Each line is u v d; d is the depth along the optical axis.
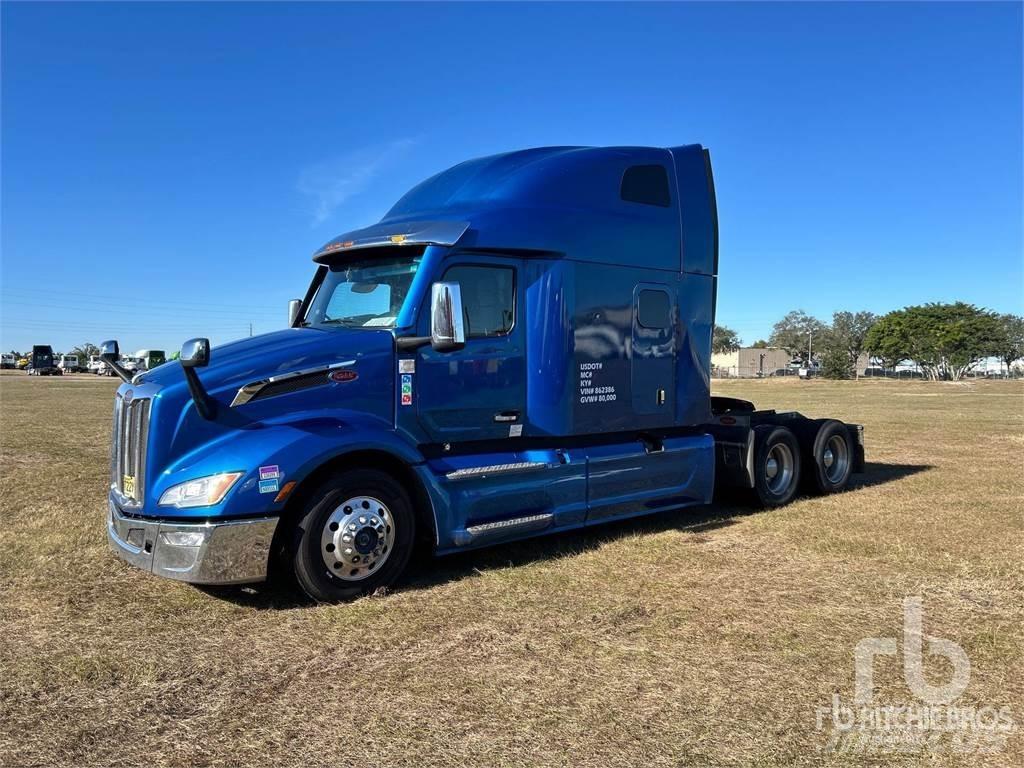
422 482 5.68
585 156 7.07
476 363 6.11
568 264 6.64
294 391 5.35
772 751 3.30
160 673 4.12
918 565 6.12
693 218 7.73
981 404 30.33
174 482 4.98
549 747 3.35
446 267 5.99
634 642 4.53
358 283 6.33
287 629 4.78
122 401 5.48
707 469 7.93
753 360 116.19
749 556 6.43
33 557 6.33
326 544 5.23
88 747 3.38
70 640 4.59
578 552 6.59
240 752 3.33
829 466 9.59
